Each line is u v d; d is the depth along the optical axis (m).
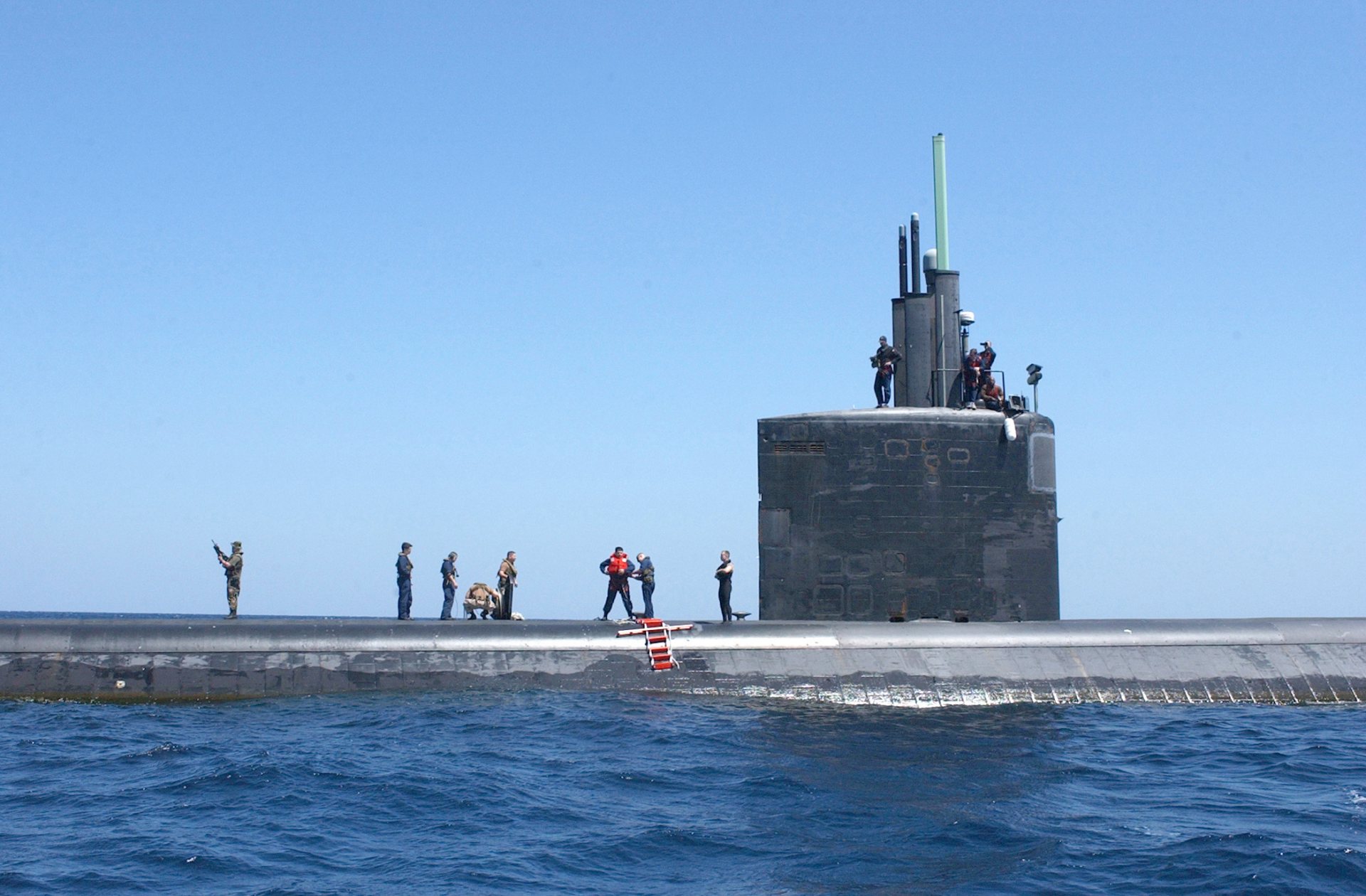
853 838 15.34
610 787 17.61
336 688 23.52
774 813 16.45
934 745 20.56
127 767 18.36
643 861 14.32
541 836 15.20
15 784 17.34
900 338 26.09
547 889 13.19
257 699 23.11
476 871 13.72
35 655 23.36
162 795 16.84
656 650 24.45
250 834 15.05
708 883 13.55
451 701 22.81
